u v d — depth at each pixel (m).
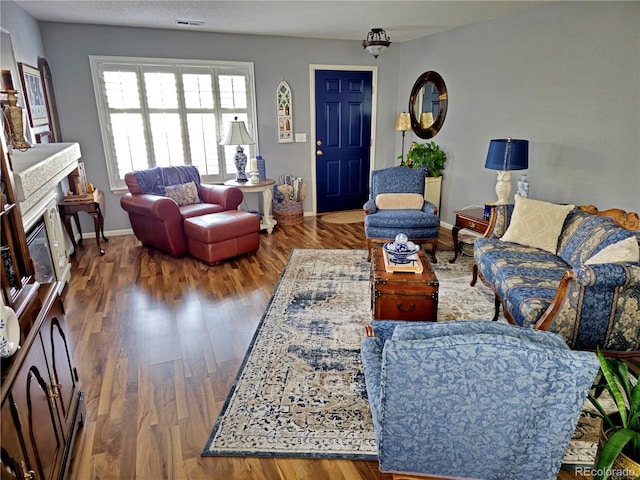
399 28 4.86
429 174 5.37
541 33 3.80
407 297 2.48
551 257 2.94
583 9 3.39
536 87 3.92
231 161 5.54
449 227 5.44
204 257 4.04
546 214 3.16
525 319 2.26
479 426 1.27
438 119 5.36
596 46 3.32
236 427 1.94
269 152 5.71
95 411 2.05
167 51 4.87
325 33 5.14
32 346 1.38
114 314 3.07
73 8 3.78
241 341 2.70
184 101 5.10
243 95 5.36
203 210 4.41
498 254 3.01
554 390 1.17
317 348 2.58
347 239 4.94
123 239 4.96
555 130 3.78
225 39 5.09
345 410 2.04
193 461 1.76
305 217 6.04
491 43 4.39
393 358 1.18
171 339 2.72
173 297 3.35
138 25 4.59
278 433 1.90
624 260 2.14
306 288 3.48
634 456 1.40
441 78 5.21
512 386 1.18
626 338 2.15
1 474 1.01
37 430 1.36
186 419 2.00
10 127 2.54
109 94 4.76
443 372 1.19
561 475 1.69
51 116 4.30
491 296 3.31
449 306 3.14
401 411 1.28
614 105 3.24
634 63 3.06
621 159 3.23
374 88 6.00
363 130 6.15
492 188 4.65
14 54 3.33
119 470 1.71
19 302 1.51
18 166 2.50
